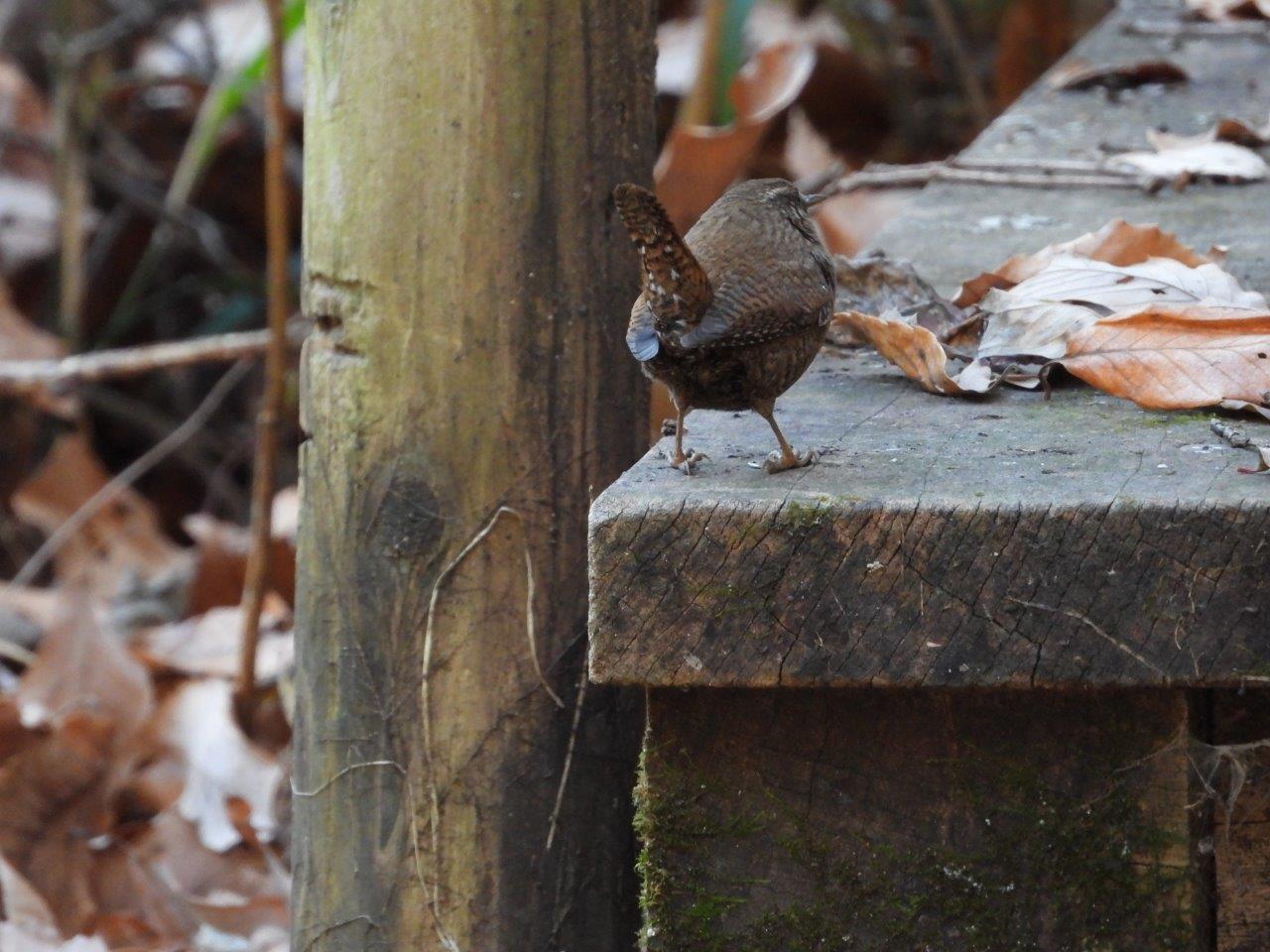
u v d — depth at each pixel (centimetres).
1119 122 992
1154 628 432
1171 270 639
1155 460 482
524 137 589
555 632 610
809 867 482
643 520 445
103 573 1324
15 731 929
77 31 1802
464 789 613
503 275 594
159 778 939
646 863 489
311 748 635
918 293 679
